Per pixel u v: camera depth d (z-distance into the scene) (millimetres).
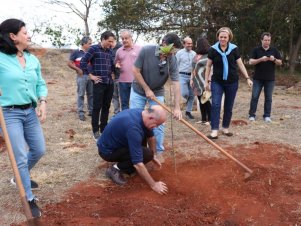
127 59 7098
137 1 17297
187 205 4297
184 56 8562
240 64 6844
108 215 4125
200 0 17188
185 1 17234
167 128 7887
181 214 4039
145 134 4520
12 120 3889
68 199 4484
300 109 10125
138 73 5168
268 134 7328
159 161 5336
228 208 4234
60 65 18656
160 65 5121
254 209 4211
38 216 4031
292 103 11281
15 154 3910
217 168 5367
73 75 17859
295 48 19547
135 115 4453
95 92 6801
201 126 8039
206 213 4133
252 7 17609
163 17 17766
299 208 4246
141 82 5168
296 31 19844
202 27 17562
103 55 6781
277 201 4402
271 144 6562
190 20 17688
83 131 7781
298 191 4637
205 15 17453
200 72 7895
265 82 8445
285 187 4727
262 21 17875
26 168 3996
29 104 4004
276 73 19031
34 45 19859
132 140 4348
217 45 6672
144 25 18047
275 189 4703
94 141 6984
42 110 4160
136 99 5441
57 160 5898
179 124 8227
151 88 5305
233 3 16703
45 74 17391
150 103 5414
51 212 4160
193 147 6375
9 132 3869
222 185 4766
